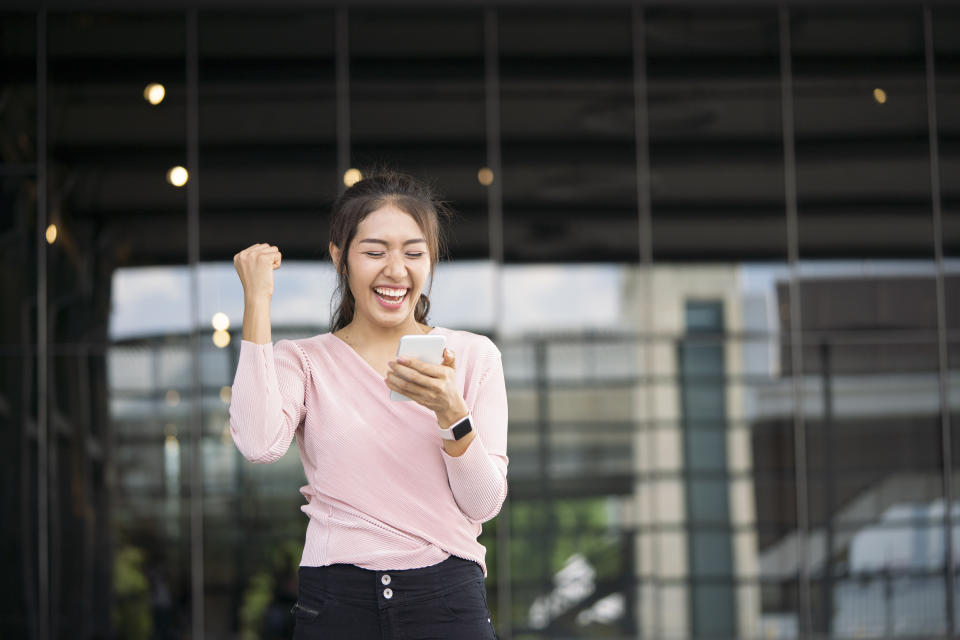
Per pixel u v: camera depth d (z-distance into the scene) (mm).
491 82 7789
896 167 7867
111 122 7750
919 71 7938
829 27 7941
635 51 7859
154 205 7688
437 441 1873
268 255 1898
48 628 7434
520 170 7738
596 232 7715
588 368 7641
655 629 7520
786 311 7734
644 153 7785
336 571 1861
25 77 7770
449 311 7598
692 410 7652
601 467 7594
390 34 7812
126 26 7809
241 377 1851
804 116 7871
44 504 7508
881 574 7645
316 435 1894
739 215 7773
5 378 7590
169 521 7516
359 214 1912
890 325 7758
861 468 7695
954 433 7719
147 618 7457
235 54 7785
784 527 7629
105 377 7598
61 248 7668
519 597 7508
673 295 7715
